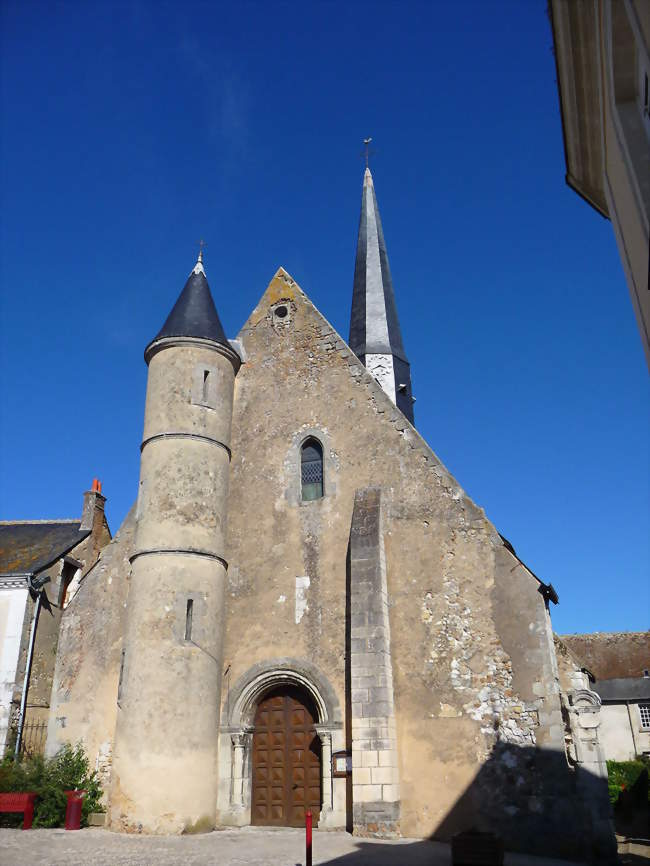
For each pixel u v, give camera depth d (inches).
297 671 551.2
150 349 642.2
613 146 247.4
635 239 219.8
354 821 467.2
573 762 454.3
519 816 451.2
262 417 652.7
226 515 619.2
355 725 486.0
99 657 596.4
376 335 904.3
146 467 602.5
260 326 695.7
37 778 523.8
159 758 505.4
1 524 843.4
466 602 516.4
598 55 237.1
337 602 561.6
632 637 1496.1
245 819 531.5
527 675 482.0
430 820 469.7
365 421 609.0
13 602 670.5
